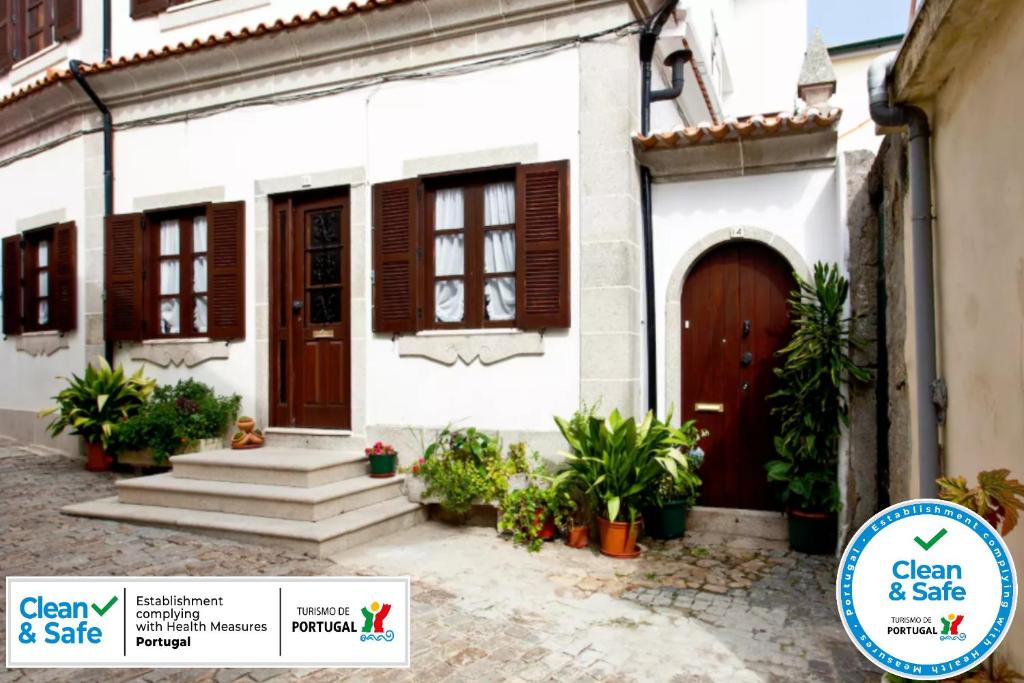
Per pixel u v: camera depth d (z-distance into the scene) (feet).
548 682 10.00
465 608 12.72
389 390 20.01
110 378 23.22
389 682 10.03
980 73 8.68
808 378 16.44
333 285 21.39
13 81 30.58
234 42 21.58
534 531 16.42
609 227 17.51
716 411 18.39
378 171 20.35
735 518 17.60
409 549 16.16
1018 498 7.69
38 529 16.96
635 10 17.83
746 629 11.89
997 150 8.20
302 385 21.81
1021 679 7.57
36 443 27.73
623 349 17.26
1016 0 7.63
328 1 22.39
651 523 17.28
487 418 18.66
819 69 18.48
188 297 23.86
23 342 28.58
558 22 18.21
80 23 27.76
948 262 10.05
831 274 16.38
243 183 22.44
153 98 24.14
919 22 9.11
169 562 14.67
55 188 26.96
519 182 18.28
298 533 15.60
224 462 18.78
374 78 20.45
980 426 8.84
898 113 10.86
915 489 11.84
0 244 29.55
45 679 10.07
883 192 14.89
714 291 18.61
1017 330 7.72
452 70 19.39
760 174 17.95
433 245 19.89
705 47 26.43
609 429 16.24
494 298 19.15
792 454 16.56
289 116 21.77
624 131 17.49
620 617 12.38
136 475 22.80
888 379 14.51
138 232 24.22
